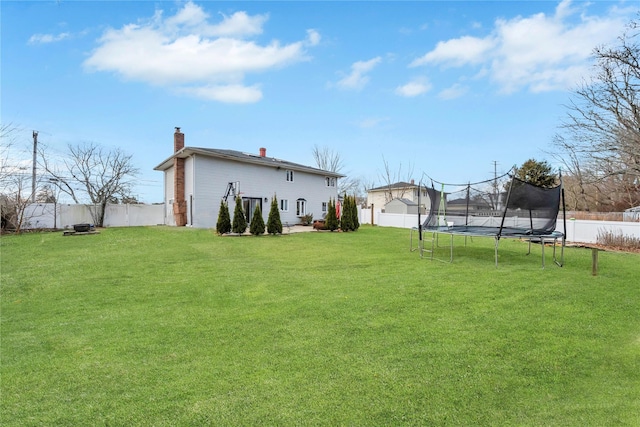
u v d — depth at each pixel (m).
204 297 5.56
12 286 6.49
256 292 5.79
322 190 26.80
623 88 14.37
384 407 2.52
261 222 15.77
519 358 3.28
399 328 4.03
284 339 3.76
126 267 8.17
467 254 9.73
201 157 19.19
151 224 23.73
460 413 2.47
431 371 3.03
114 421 2.40
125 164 26.45
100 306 5.19
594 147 15.44
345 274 7.13
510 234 7.98
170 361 3.28
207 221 19.44
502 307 4.77
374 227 21.88
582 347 3.52
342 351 3.43
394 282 6.29
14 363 3.31
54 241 13.06
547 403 2.60
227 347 3.57
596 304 4.89
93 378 2.99
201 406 2.55
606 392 2.74
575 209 21.08
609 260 8.50
